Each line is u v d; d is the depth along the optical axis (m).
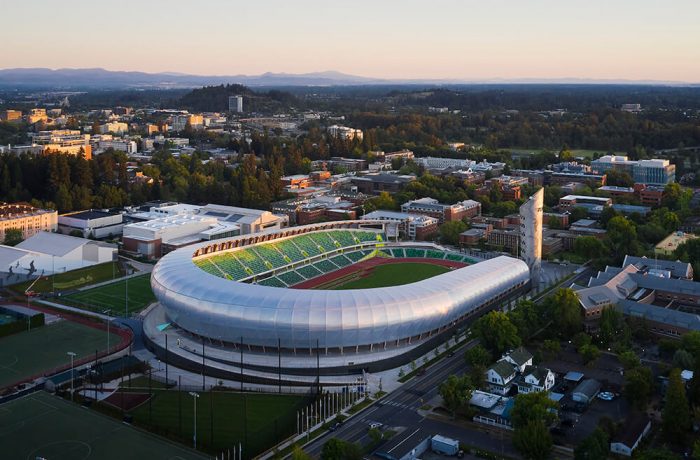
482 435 172.62
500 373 195.88
